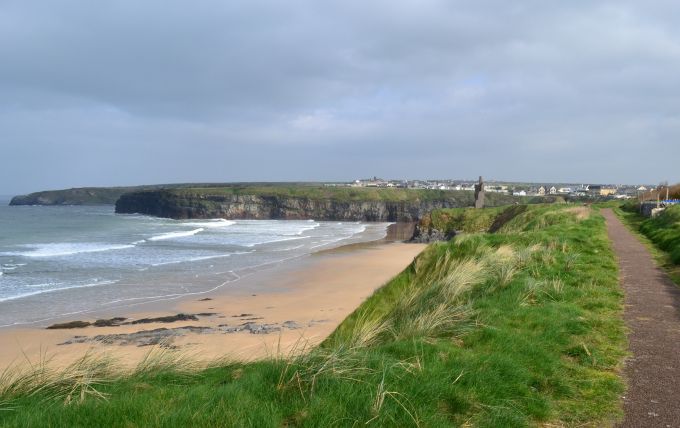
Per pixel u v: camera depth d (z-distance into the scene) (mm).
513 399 4484
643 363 5523
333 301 26938
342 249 56188
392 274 36562
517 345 5840
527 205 53500
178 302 26797
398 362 4844
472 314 7117
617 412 4355
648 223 23625
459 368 4883
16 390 5059
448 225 75500
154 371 5746
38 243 60938
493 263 10734
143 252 50469
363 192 174875
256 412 3830
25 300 27156
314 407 3936
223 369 5910
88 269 38156
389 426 3793
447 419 3996
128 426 3652
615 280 10195
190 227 95312
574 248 14148
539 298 8359
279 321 22359
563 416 4340
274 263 42344
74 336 20000
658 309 7844
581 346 5969
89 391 4762
